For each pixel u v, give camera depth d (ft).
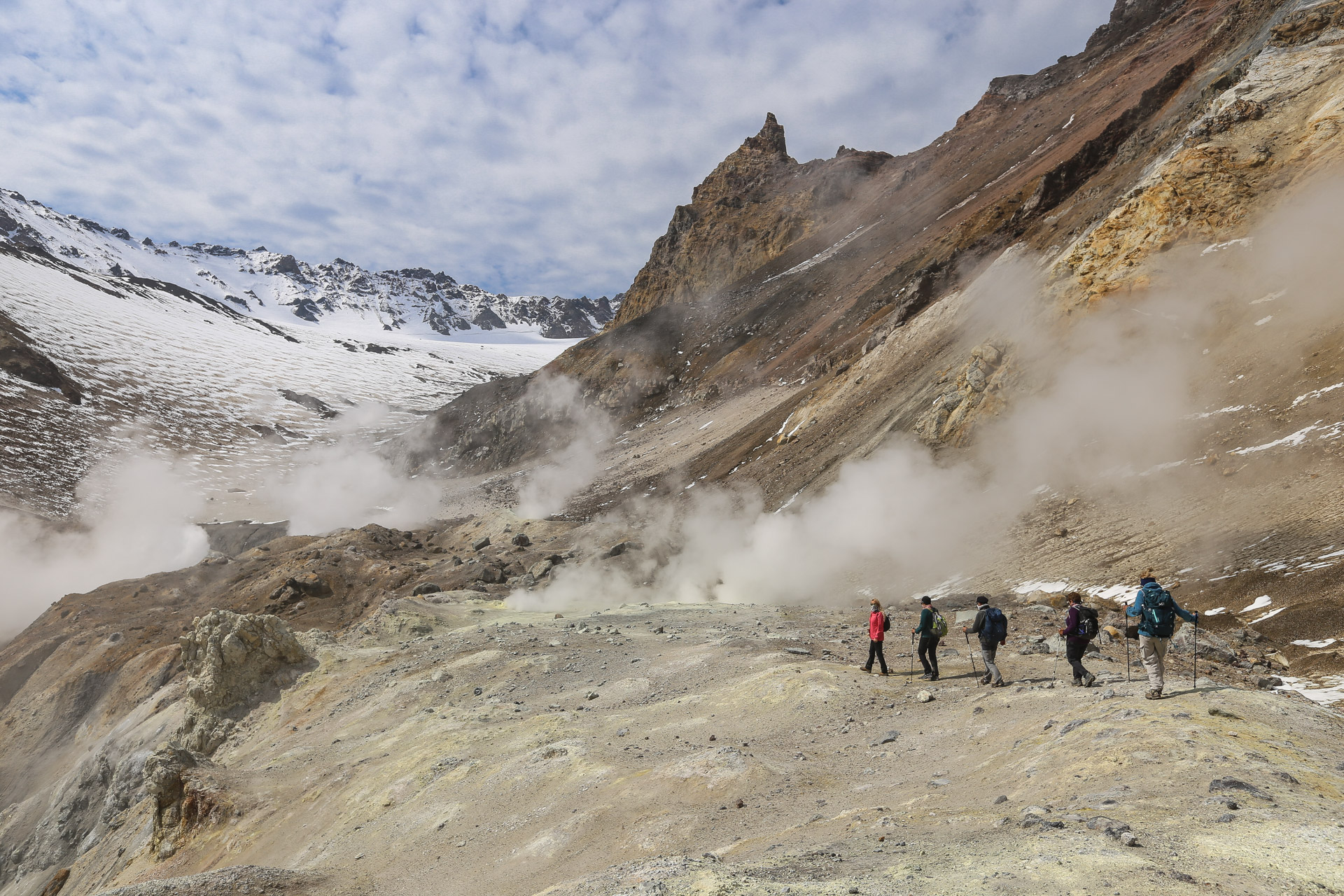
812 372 211.00
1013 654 44.65
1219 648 38.96
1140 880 12.53
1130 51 313.73
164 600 148.66
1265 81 100.17
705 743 35.70
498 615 94.53
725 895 14.88
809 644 54.90
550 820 29.86
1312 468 53.31
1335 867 12.17
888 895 13.67
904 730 32.45
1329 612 38.88
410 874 29.73
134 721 93.66
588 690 52.47
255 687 76.23
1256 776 17.76
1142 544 58.65
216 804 49.21
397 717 58.85
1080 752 22.09
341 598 133.80
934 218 293.02
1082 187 159.43
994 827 17.60
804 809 24.40
